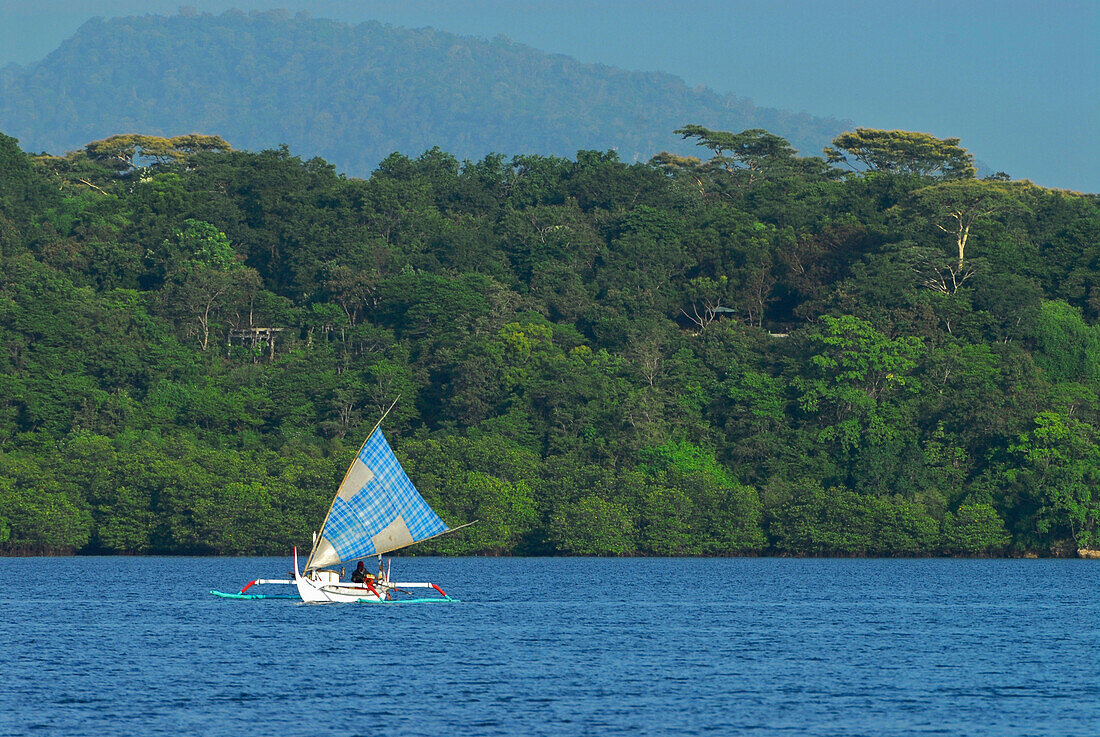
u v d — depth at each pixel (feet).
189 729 589.32
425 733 584.81
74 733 580.71
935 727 601.21
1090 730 595.47
